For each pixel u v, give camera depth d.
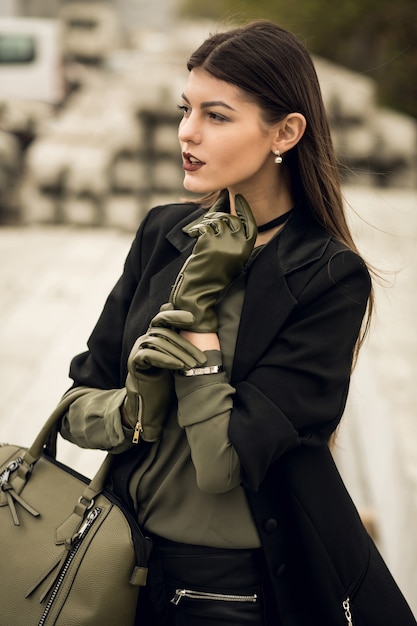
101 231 9.33
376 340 5.14
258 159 1.76
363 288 1.79
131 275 1.99
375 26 13.84
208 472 1.69
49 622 1.72
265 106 1.72
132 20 33.34
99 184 9.38
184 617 1.85
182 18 34.50
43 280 6.59
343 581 1.88
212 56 1.71
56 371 4.70
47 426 1.91
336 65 14.78
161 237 1.95
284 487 1.82
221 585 1.82
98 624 1.72
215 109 1.71
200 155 1.74
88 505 1.80
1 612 1.77
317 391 1.74
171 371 1.76
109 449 1.85
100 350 1.97
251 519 1.81
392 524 3.42
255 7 14.30
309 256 1.78
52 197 9.47
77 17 24.91
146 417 1.74
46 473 1.90
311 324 1.74
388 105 13.43
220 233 1.73
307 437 1.75
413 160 11.32
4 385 4.46
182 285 1.73
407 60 13.34
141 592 1.87
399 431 3.63
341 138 11.11
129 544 1.74
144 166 9.65
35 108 12.39
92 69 23.45
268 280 1.77
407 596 3.00
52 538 1.79
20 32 14.63
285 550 1.84
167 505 1.82
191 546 1.82
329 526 1.84
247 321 1.76
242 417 1.69
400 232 7.45
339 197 1.85
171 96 9.48
